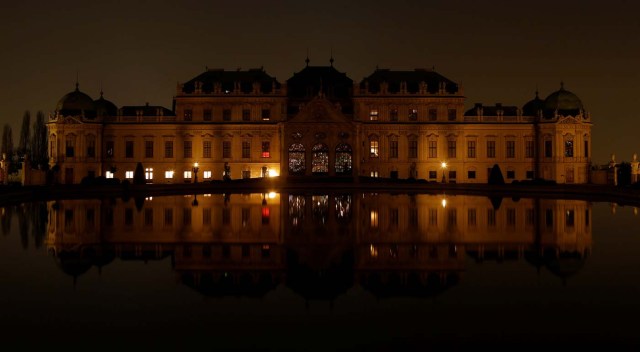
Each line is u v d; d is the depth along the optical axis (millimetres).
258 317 23359
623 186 97875
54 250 37312
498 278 29562
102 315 23578
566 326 22234
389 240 41469
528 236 43406
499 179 120312
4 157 112938
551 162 140125
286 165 136875
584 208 65312
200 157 140875
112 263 33188
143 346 20391
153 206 67500
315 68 155250
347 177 127375
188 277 29750
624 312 23812
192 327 22188
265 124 140375
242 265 32656
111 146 141250
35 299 25688
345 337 21188
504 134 142375
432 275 30250
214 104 141000
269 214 58438
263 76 145250
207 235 43844
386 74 145750
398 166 141125
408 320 23000
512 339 20938
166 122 140625
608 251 37062
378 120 141125
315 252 36656
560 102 143375
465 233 44906
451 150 141875
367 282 28797
